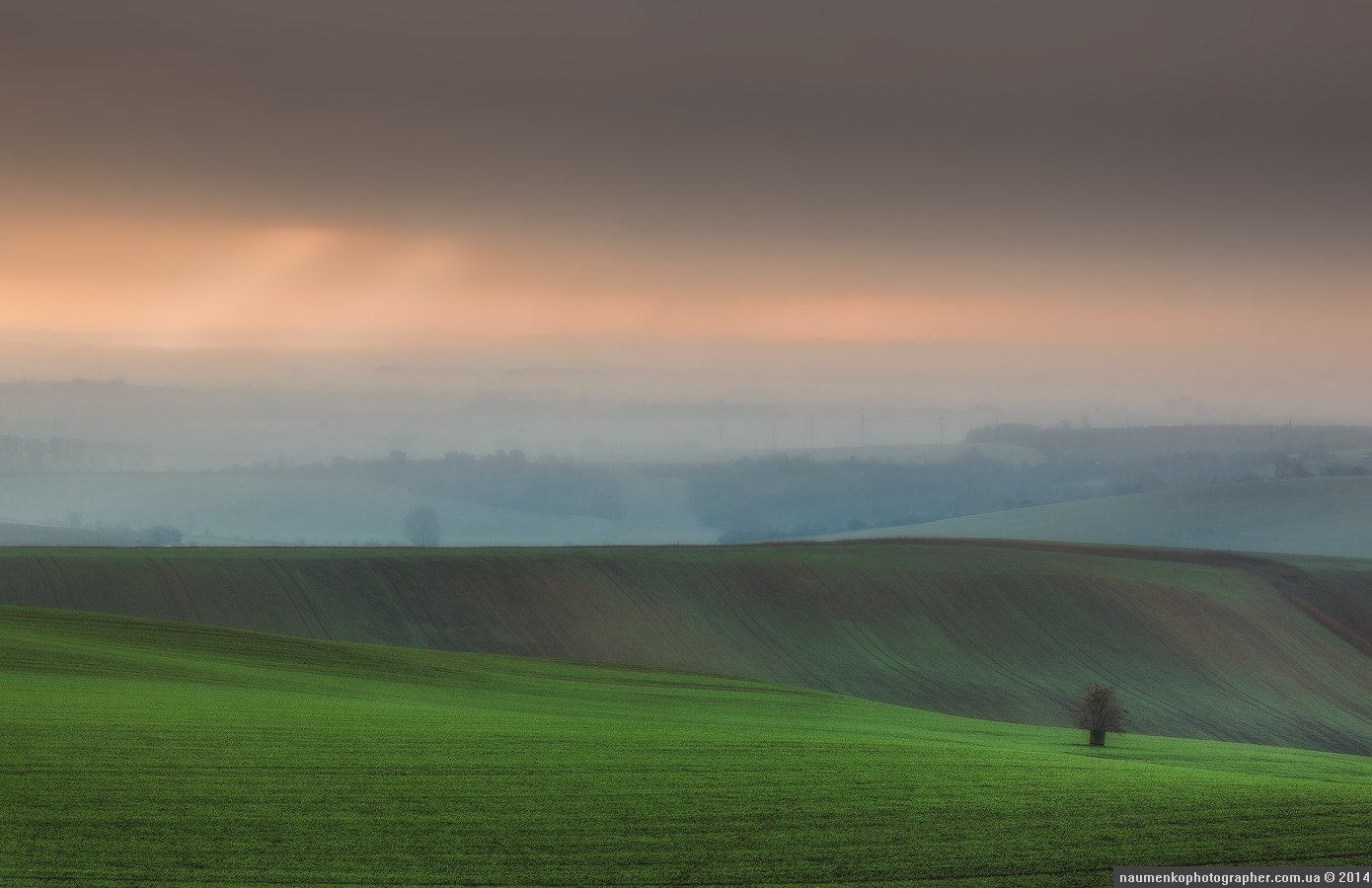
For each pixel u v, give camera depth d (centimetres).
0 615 17325
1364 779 12088
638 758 9406
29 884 5962
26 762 8225
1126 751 14450
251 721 10188
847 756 9862
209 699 11506
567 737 10288
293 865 6388
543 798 7950
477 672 17100
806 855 6894
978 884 6500
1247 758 14175
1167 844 7306
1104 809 8088
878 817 7750
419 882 6231
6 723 9494
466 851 6769
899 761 9719
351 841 6844
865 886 6419
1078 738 16038
